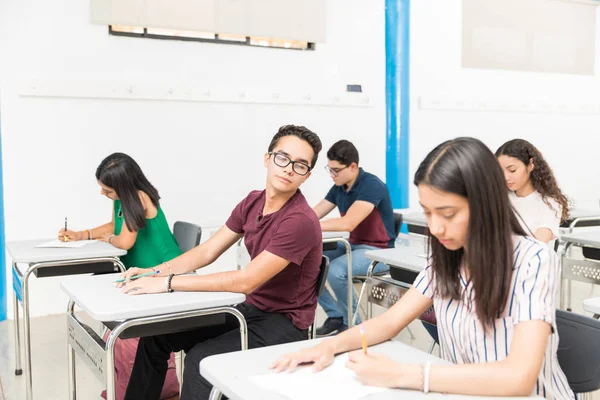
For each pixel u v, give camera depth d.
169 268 2.15
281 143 1.96
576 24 6.09
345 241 3.32
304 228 1.95
